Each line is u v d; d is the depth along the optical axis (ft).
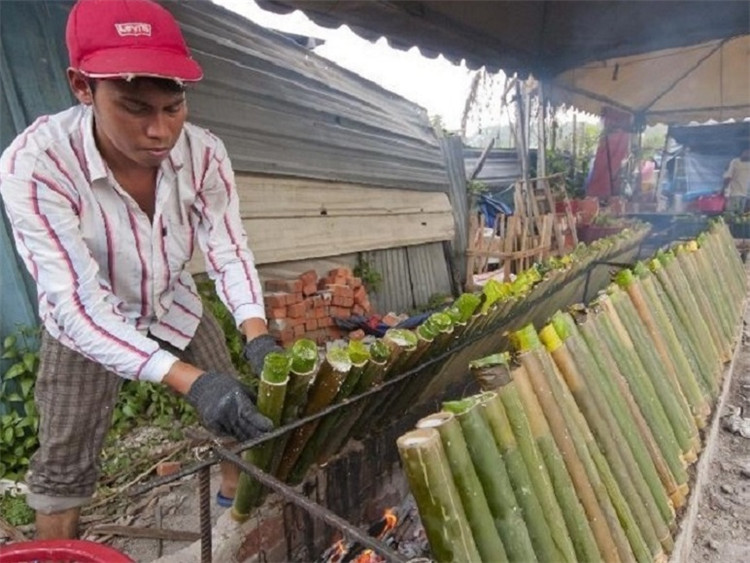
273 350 5.21
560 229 26.58
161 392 11.05
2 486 9.02
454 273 25.50
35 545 3.55
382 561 6.01
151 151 4.24
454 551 3.67
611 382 6.24
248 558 5.45
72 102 10.89
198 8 13.44
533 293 8.38
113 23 3.80
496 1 14.85
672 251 10.99
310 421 4.59
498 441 4.25
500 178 40.93
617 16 17.08
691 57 25.26
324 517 3.15
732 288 14.58
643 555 5.56
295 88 16.56
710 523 7.90
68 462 5.88
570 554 4.62
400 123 22.29
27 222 4.52
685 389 8.57
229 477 7.12
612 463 5.67
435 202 24.59
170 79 3.88
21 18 10.23
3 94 10.02
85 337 4.62
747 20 17.34
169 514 8.42
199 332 6.72
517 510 4.22
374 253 20.53
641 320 7.98
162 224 5.42
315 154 17.43
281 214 16.16
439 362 6.32
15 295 10.27
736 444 9.96
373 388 5.27
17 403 10.09
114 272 5.36
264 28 15.61
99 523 8.18
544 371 5.11
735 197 34.50
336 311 17.11
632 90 30.22
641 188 40.93
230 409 4.03
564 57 21.08
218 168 5.81
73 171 4.74
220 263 5.94
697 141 41.47
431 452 3.60
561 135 47.34
